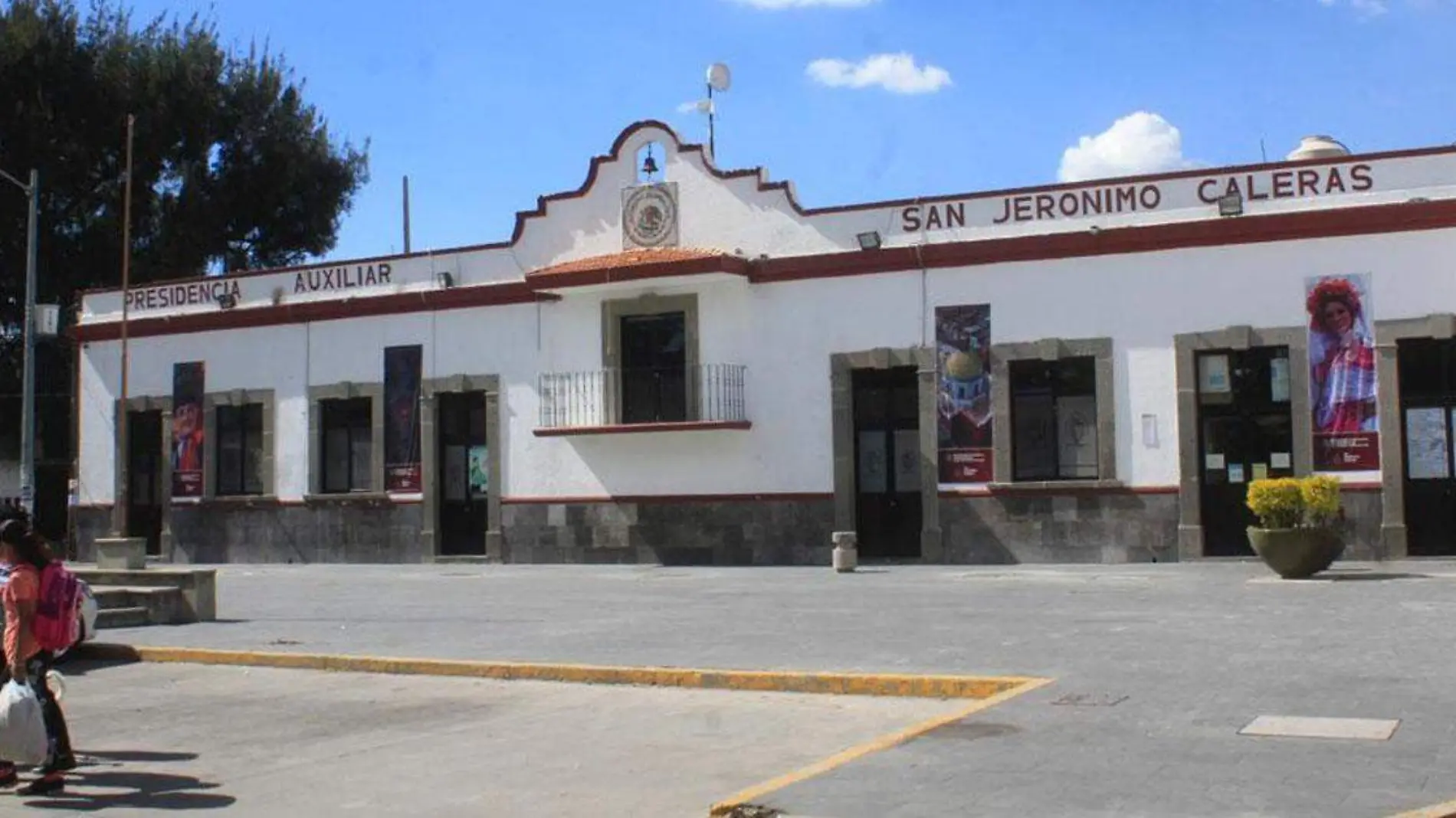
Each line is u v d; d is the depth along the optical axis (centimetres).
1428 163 2205
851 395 2583
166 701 1289
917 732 923
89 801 876
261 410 3177
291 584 2422
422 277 3002
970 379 2467
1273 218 2262
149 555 3309
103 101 4134
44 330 3312
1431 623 1373
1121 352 2366
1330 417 2233
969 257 2470
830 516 2581
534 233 2884
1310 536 1883
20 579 888
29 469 3141
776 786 791
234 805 859
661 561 2727
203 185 4366
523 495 2867
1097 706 982
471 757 984
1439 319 2167
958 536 2470
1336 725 887
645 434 2733
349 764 977
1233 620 1445
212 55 4381
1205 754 822
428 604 1980
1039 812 710
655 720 1098
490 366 2911
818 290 2605
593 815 805
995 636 1389
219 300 3228
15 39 3978
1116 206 2386
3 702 850
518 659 1362
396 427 3002
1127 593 1788
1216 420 2328
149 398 3303
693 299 2712
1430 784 730
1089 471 2405
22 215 4059
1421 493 2206
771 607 1772
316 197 4603
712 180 2711
